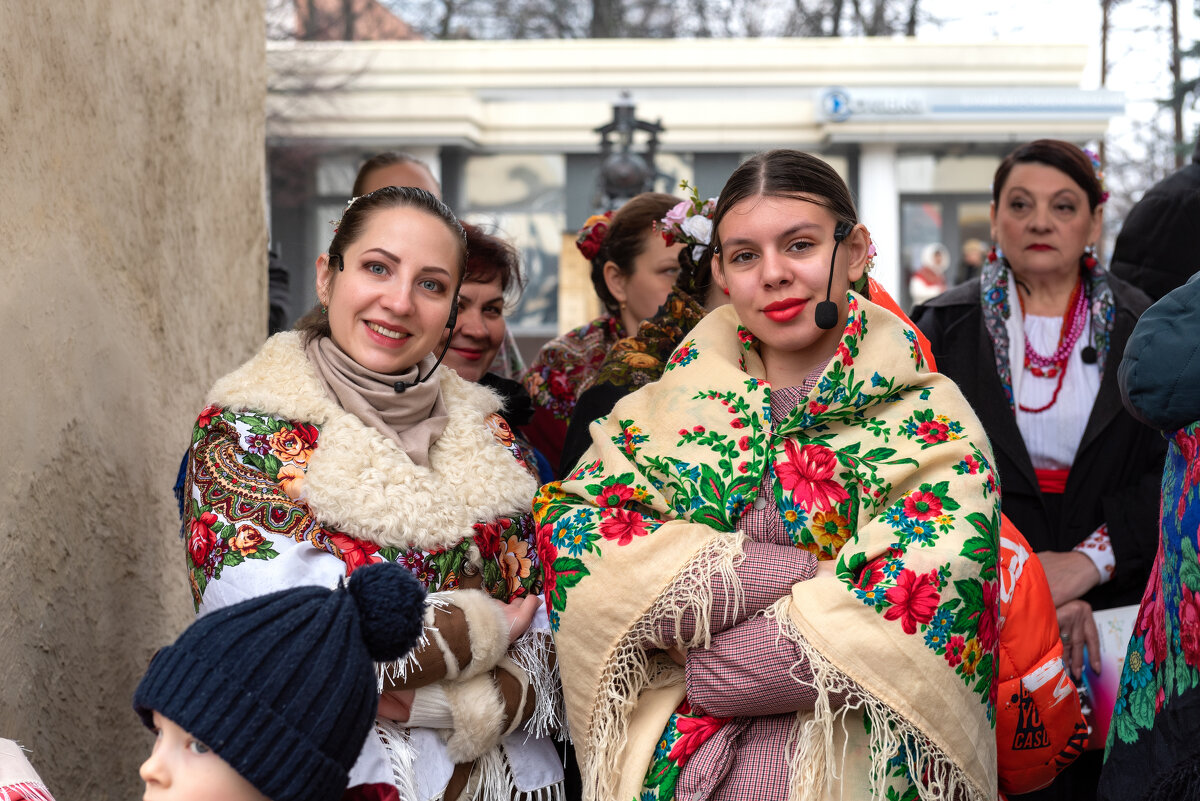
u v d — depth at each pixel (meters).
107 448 2.79
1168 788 1.68
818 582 1.93
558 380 3.73
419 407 2.25
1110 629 2.84
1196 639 1.68
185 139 3.41
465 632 2.05
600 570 2.03
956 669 1.90
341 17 22.81
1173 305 1.77
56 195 2.56
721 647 1.96
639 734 2.03
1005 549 2.25
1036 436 3.16
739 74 19.30
